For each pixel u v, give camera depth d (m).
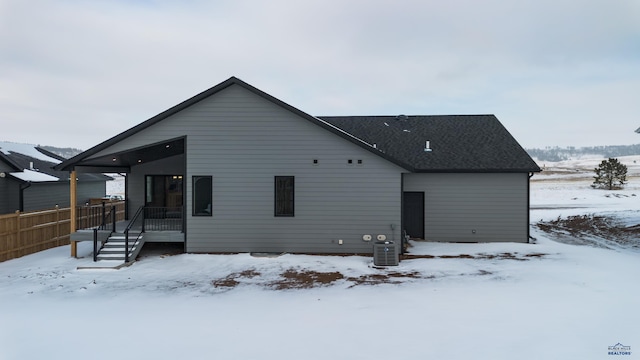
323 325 6.21
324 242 12.88
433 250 13.27
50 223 14.12
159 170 16.58
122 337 5.73
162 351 5.20
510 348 5.12
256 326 6.20
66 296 8.30
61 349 5.29
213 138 12.84
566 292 7.99
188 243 12.88
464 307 7.09
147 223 15.11
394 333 5.79
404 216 15.41
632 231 16.84
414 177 15.18
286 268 10.82
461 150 15.94
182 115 12.83
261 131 12.88
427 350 5.12
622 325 5.93
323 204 12.88
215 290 8.71
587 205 29.75
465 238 14.96
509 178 14.76
